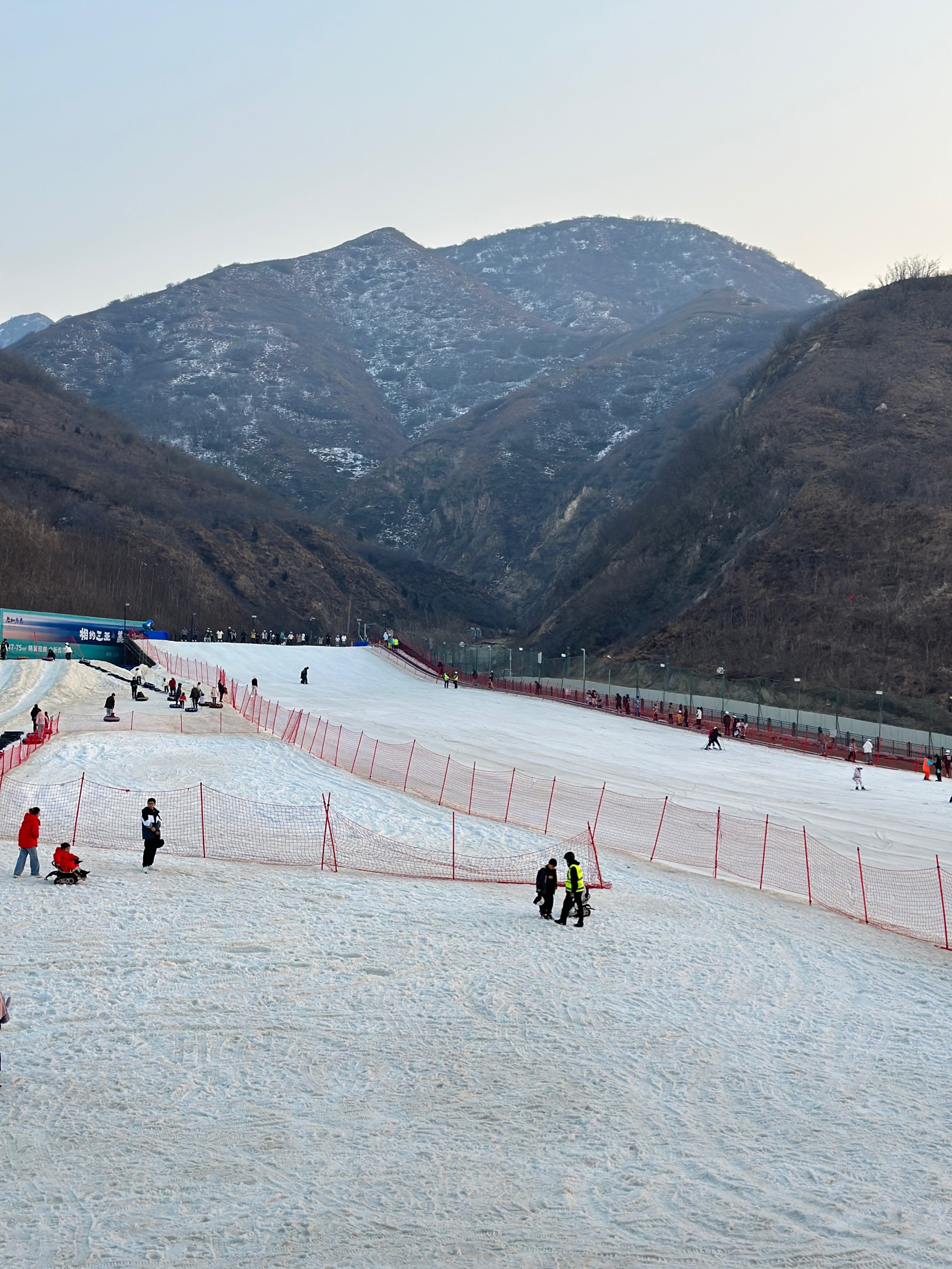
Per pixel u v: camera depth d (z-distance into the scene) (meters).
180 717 49.25
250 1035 13.88
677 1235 9.70
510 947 19.22
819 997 17.78
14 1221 9.09
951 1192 10.94
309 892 22.22
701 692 75.69
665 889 25.95
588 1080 13.34
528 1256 9.14
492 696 80.00
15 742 38.19
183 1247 8.87
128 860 24.05
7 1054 12.67
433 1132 11.53
